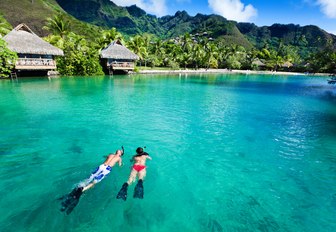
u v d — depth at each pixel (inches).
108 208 227.6
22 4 4168.3
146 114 613.3
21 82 1110.4
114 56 1632.6
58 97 783.7
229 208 245.8
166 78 1702.8
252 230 215.0
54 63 1342.3
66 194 249.1
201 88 1219.2
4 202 233.9
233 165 347.6
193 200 255.8
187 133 478.6
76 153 358.6
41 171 299.0
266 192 279.6
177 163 343.6
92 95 848.9
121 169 301.4
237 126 547.2
